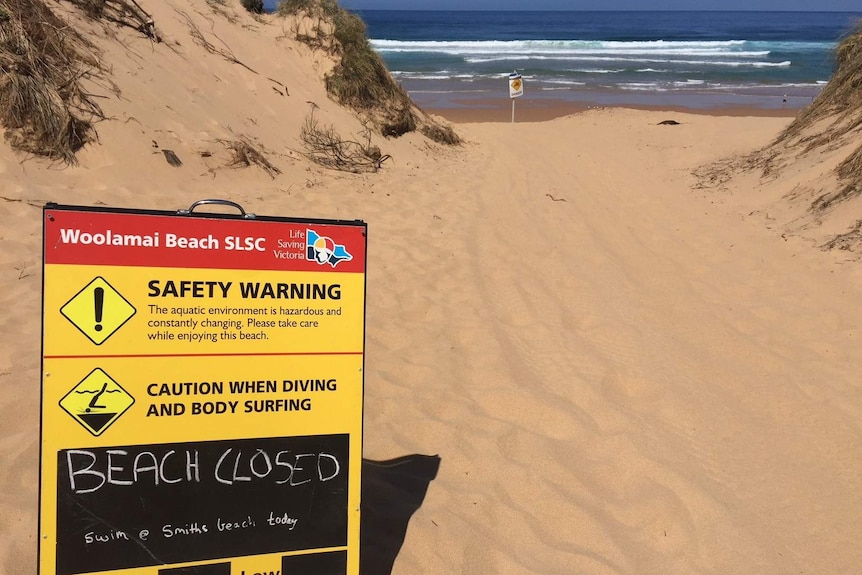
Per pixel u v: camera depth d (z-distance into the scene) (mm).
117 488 2531
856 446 4332
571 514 3494
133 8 9688
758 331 5871
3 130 6770
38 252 5727
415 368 4758
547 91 33156
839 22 133000
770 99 31391
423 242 7352
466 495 3543
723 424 4508
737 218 9023
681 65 45500
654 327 5883
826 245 7562
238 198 7719
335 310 2766
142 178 7352
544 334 5566
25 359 4285
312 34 12617
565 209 9227
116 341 2525
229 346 2648
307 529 2734
